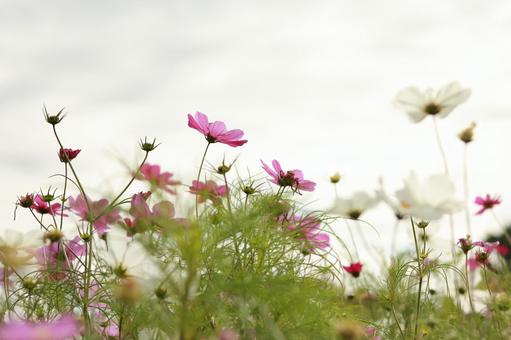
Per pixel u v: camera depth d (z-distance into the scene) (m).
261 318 1.17
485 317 1.48
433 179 1.22
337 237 1.29
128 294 1.09
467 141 1.54
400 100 1.43
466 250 1.46
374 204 1.33
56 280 1.29
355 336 1.07
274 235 1.25
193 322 1.12
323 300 1.24
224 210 1.24
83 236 1.27
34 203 1.33
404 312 1.44
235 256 1.22
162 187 1.19
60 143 1.27
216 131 1.29
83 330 1.20
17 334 1.03
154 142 1.22
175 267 1.12
